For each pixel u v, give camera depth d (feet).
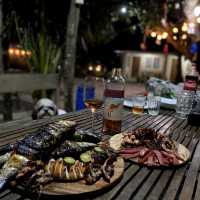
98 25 19.54
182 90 7.30
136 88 40.42
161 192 3.16
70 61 15.29
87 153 3.51
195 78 7.68
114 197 2.98
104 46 44.93
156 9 26.08
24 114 18.19
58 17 16.34
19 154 3.15
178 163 3.81
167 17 27.86
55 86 15.19
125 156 3.94
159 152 3.94
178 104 7.06
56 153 3.31
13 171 2.92
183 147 4.52
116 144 4.33
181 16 27.04
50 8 15.84
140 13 25.63
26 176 2.90
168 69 56.90
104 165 3.35
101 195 2.98
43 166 3.08
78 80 36.76
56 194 2.79
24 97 24.75
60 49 16.21
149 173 3.61
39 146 3.18
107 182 3.11
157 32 31.17
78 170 3.12
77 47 21.04
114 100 4.85
